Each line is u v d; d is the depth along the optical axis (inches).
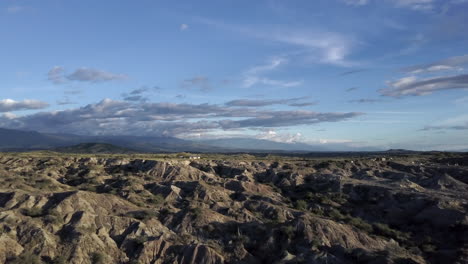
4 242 1948.8
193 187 3435.0
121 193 3284.9
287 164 4827.8
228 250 2258.9
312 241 2265.0
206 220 2588.6
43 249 1988.2
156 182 3700.8
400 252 2214.6
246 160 5374.0
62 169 4303.6
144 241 2224.4
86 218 2356.1
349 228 2482.8
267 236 2389.3
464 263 1968.5
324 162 4852.4
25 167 4276.6
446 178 3634.4
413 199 3065.9
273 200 3255.4
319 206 3238.2
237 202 3127.5
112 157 5206.7
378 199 3284.9
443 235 2509.8
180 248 2208.4
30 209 2428.6
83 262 1978.3
